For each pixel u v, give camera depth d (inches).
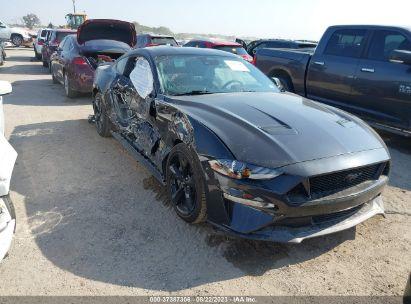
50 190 153.9
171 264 110.0
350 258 115.9
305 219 107.7
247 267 110.1
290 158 105.8
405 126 216.8
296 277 106.7
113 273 105.3
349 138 121.3
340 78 247.9
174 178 133.7
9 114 278.5
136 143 170.9
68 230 125.3
